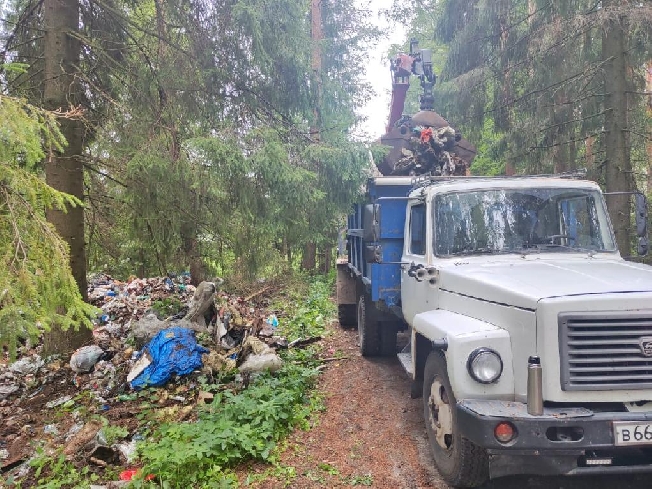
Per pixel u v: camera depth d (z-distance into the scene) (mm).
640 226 5406
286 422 5301
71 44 7387
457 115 14078
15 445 5547
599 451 3531
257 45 7871
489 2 12547
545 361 3492
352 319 9664
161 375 6418
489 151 14117
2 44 7773
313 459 4641
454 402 3963
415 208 5914
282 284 13617
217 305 8297
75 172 7434
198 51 8023
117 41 7934
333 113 10375
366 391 6363
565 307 3494
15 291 3742
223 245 8930
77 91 7379
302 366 7246
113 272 12344
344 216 9391
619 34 9836
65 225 7398
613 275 4078
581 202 5238
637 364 3453
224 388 6188
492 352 3711
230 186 7758
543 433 3328
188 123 8070
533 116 11984
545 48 10484
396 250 6449
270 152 7699
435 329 4281
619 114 9859
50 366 7383
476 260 4922
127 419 5754
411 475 4336
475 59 13820
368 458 4652
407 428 5266
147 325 7586
